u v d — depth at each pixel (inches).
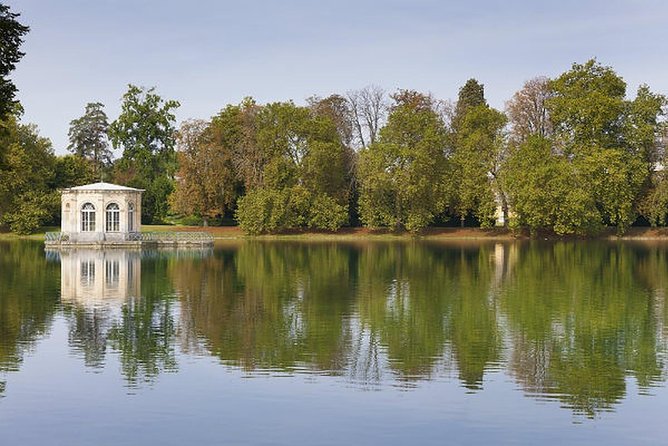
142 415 879.1
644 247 3503.9
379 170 4158.5
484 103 4842.5
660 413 890.7
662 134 4077.3
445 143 4360.2
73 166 4810.5
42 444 794.8
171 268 2456.9
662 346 1216.8
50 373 1050.7
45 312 1534.2
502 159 4207.7
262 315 1496.1
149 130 5285.4
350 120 4714.6
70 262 2696.9
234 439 808.3
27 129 4505.4
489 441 805.2
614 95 4124.0
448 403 924.0
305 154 4387.3
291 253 3171.8
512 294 1788.9
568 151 4082.2
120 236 3690.9
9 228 4576.8
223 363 1107.3
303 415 879.7
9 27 1476.4
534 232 4141.2
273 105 4416.8
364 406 911.0
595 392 970.1
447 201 4247.0
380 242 4023.1
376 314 1505.9
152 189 4948.3
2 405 912.3
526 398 944.3
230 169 4461.1
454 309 1567.4
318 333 1316.4
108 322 1422.2
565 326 1379.2
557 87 4156.0
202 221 4793.3
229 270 2390.5
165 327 1370.6
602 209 4106.8
